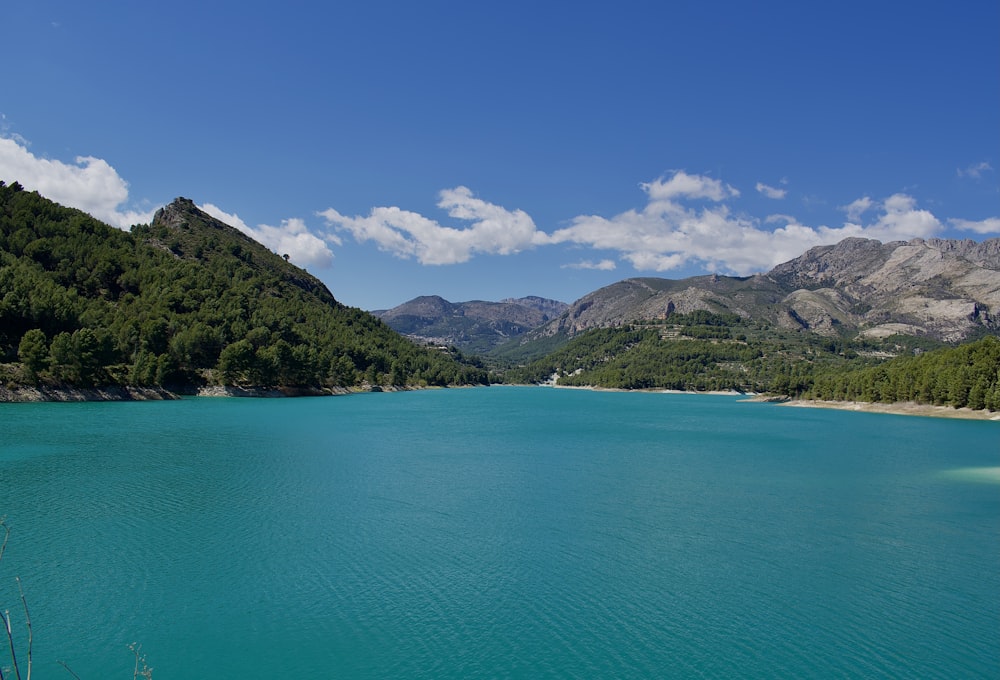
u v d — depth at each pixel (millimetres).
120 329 161750
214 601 34688
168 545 42938
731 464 82750
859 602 36375
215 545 43250
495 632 31891
